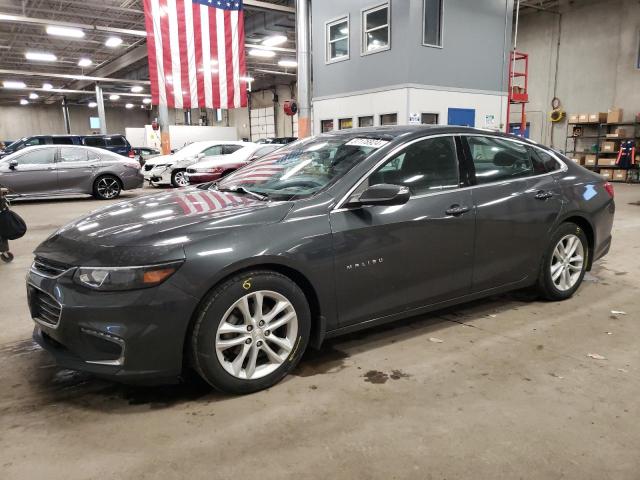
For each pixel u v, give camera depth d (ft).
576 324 11.34
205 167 39.32
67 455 6.75
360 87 45.57
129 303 7.28
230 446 6.89
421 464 6.45
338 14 46.52
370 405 7.92
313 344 9.09
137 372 7.47
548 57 60.75
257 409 7.86
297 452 6.73
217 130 92.99
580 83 57.93
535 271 11.98
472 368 9.18
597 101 56.54
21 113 134.92
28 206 35.50
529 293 13.64
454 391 8.32
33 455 6.76
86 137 58.34
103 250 7.68
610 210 13.37
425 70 41.70
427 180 10.11
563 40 59.06
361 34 44.50
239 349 8.21
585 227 12.98
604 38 55.16
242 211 8.55
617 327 11.14
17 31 69.10
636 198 36.88
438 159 10.37
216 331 7.78
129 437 7.16
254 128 112.06
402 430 7.21
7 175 34.24
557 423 7.34
